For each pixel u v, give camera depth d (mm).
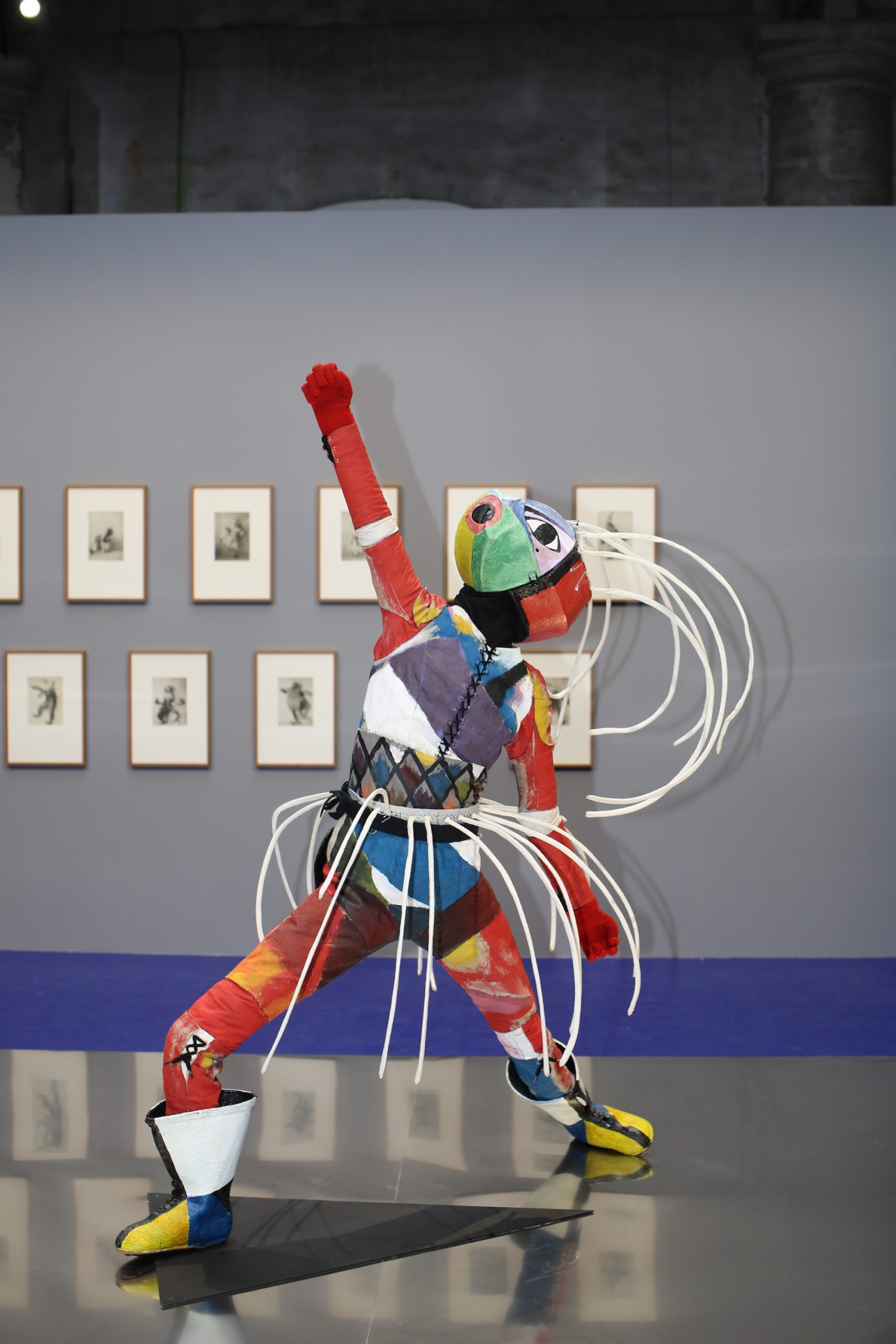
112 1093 2924
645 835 4297
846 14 6074
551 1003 3723
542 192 6363
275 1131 2686
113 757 4332
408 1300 1984
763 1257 2133
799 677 4273
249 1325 1911
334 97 6387
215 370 4238
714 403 4223
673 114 6316
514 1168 2500
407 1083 2994
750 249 4207
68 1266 2090
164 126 6445
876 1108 2859
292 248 4215
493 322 4215
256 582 4254
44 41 6445
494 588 2213
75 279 4242
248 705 4289
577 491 4230
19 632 4312
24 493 4289
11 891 4375
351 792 2260
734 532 4246
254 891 4320
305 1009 3629
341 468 2203
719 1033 3441
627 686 4266
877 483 4238
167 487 4266
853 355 4219
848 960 4266
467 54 6344
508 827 2264
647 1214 2297
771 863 4305
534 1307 1964
